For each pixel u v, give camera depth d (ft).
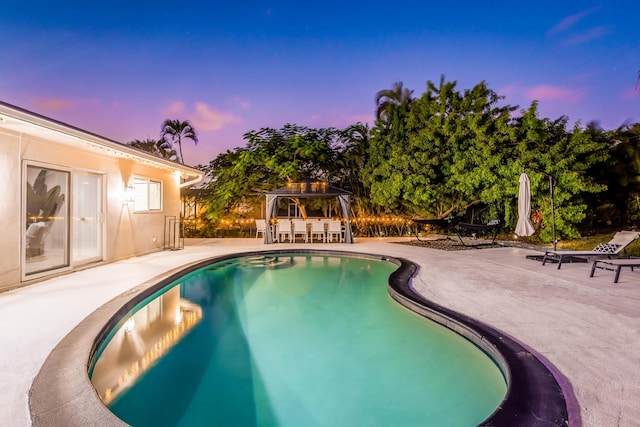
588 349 11.62
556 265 27.09
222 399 11.45
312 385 12.36
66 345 11.43
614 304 16.67
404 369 13.43
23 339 12.09
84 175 26.91
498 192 40.06
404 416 10.50
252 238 51.65
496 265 27.27
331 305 21.61
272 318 19.29
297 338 16.51
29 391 8.69
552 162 37.19
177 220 40.50
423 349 15.20
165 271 24.43
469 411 10.64
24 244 19.72
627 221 42.75
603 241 36.91
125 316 16.37
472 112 44.52
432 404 11.14
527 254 33.19
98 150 24.56
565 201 37.42
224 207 56.44
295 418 10.54
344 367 13.66
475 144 42.52
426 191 45.44
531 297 18.02
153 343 15.46
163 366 13.41
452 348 14.62
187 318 19.02
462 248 37.99
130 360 13.67
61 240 23.75
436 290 19.57
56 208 23.68
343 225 47.80
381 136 53.11
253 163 53.78
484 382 12.43
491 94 45.16
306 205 61.26
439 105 46.65
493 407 10.73
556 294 18.61
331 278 28.45
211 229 55.72
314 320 18.90
